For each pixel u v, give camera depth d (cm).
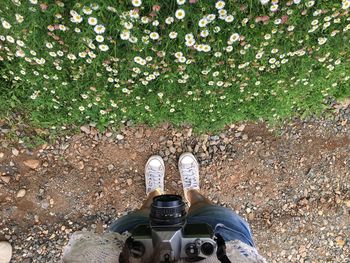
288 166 163
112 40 118
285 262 168
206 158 159
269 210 165
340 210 168
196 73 129
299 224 167
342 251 171
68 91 134
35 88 135
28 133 151
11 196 154
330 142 163
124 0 113
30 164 154
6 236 156
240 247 89
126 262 74
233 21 119
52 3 112
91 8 110
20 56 123
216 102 141
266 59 129
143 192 158
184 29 118
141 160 158
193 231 76
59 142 153
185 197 154
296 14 119
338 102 158
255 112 149
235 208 163
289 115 158
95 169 157
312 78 140
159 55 120
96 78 129
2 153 152
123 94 135
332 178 166
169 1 116
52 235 157
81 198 157
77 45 120
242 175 162
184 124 155
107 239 90
